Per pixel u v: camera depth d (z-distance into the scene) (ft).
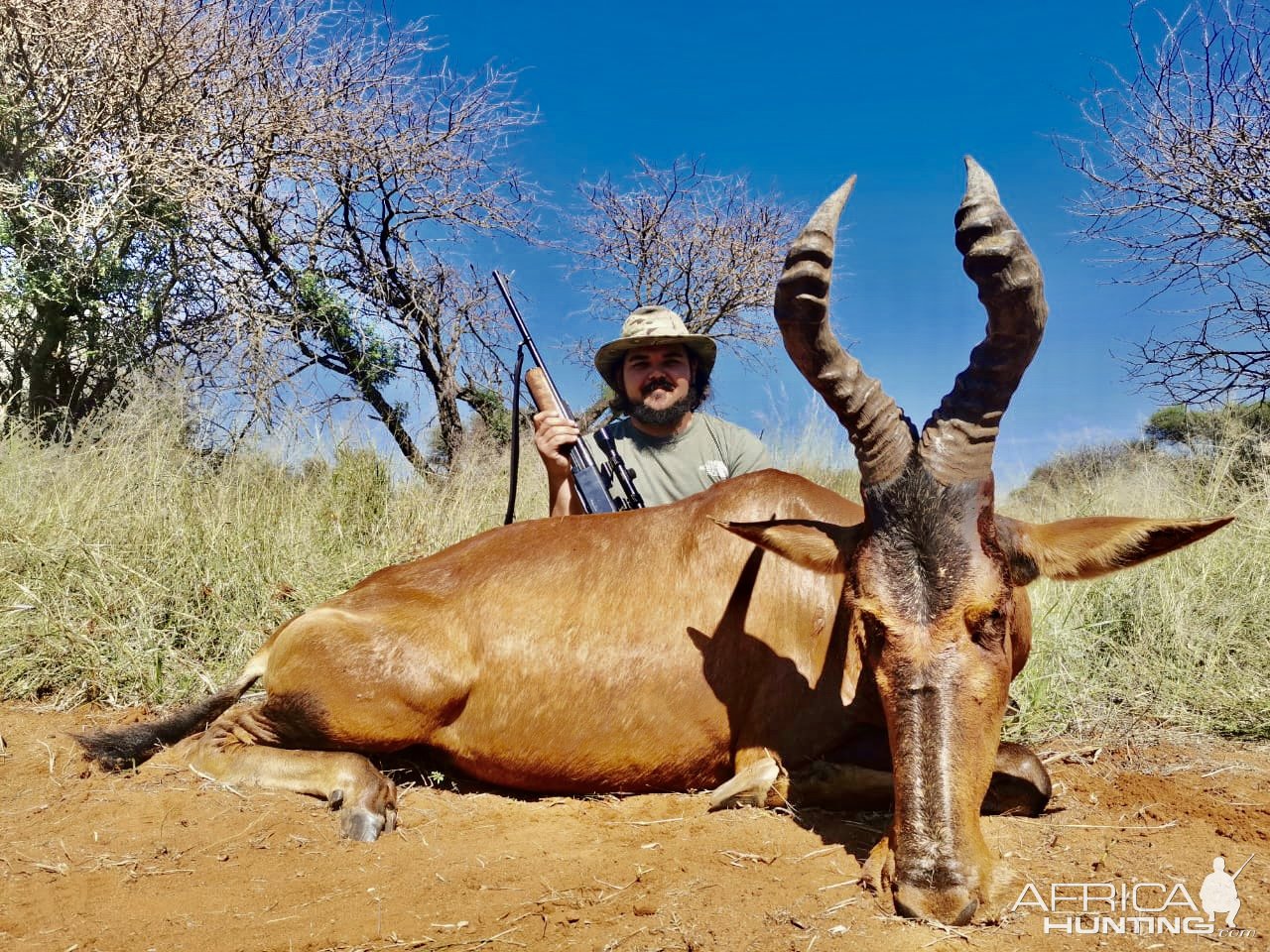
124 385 14.84
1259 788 5.43
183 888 4.38
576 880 4.34
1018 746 5.02
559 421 7.48
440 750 5.68
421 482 12.09
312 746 5.69
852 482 13.66
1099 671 7.32
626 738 5.38
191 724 6.15
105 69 15.57
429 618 5.62
